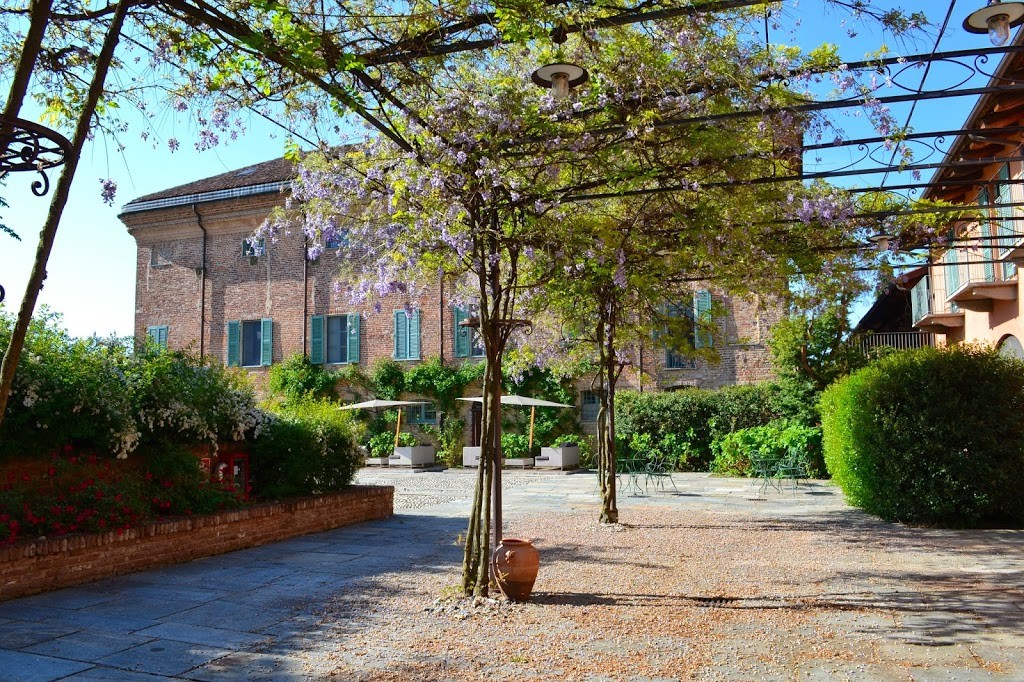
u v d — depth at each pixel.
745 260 10.26
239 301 29.59
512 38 5.58
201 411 10.70
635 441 24.09
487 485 7.35
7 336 8.45
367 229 7.86
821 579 8.03
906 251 11.91
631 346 13.81
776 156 8.00
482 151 6.94
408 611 6.82
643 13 5.80
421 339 27.94
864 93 6.46
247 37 4.64
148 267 30.88
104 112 5.46
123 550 8.37
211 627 6.27
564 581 8.03
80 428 8.72
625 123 7.07
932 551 9.57
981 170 15.20
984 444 11.38
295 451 12.16
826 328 21.34
